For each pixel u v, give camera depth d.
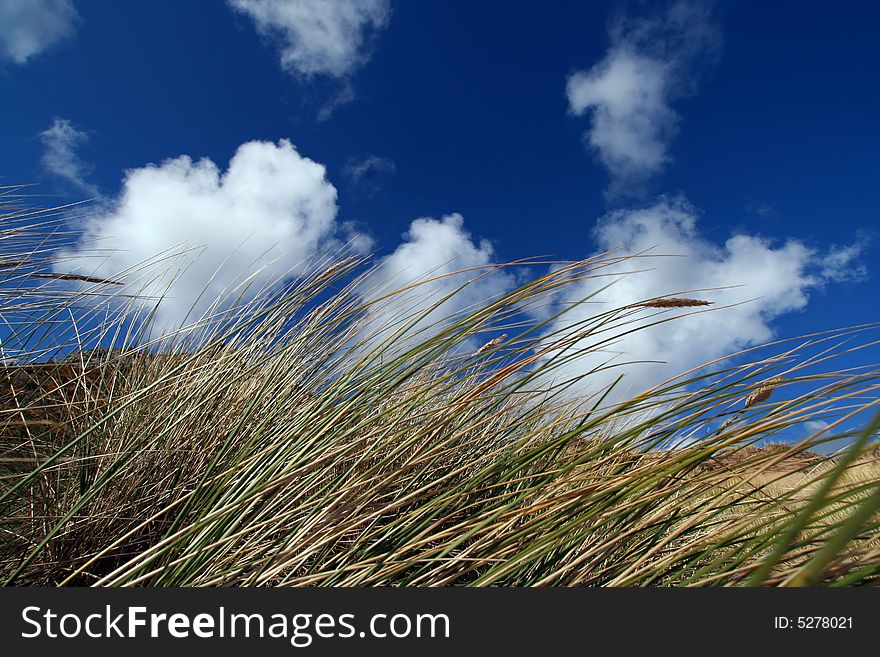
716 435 1.48
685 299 1.79
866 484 1.01
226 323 2.70
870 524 1.06
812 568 0.54
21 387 2.27
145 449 1.99
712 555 1.44
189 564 1.54
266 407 2.34
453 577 1.38
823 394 1.35
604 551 1.36
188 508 1.92
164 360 2.84
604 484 1.41
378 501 1.88
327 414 2.05
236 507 1.62
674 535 1.31
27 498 1.97
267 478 1.82
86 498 1.69
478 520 1.57
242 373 2.49
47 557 1.89
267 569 1.52
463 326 2.06
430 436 2.06
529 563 1.39
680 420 1.63
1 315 2.21
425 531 1.48
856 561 1.01
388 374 2.10
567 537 1.51
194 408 2.33
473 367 2.21
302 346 2.53
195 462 2.28
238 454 2.09
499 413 2.13
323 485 1.86
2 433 1.98
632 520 1.59
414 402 2.05
